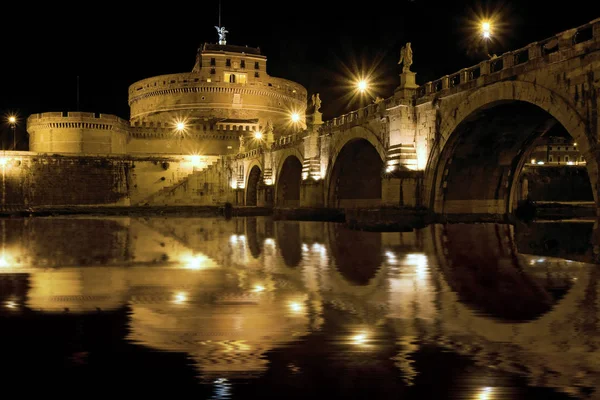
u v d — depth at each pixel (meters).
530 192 51.97
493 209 30.73
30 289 13.30
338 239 25.56
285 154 53.16
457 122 26.36
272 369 7.84
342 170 41.84
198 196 78.38
